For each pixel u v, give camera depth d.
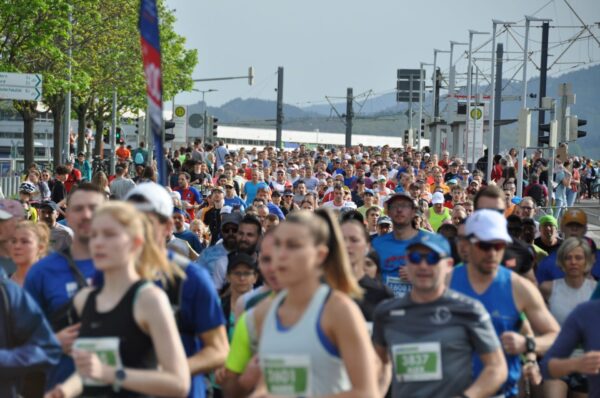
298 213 13.18
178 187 54.66
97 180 47.88
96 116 155.12
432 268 16.06
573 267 23.22
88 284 17.73
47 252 22.91
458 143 146.88
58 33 84.44
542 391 21.72
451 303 16.25
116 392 13.84
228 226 27.25
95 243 13.59
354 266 19.77
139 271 14.05
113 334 13.57
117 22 120.50
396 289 25.73
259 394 13.70
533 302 18.42
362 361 12.94
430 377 16.19
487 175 108.44
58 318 17.61
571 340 17.58
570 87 61.56
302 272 13.00
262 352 13.28
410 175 62.78
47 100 122.88
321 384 13.10
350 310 13.00
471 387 16.08
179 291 15.78
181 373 13.50
